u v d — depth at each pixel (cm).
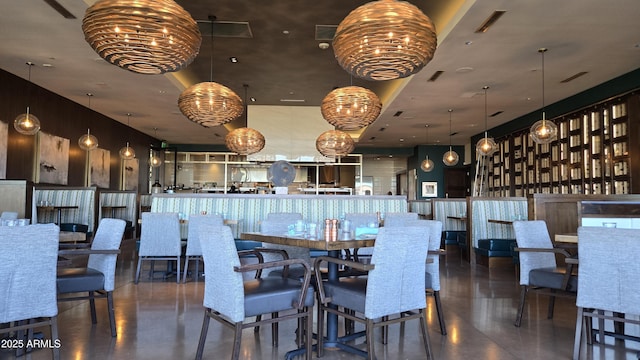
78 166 992
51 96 880
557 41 586
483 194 1305
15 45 612
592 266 277
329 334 310
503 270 671
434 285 344
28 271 247
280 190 732
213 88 639
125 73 743
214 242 264
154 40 338
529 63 674
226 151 1617
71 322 365
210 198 679
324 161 1196
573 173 880
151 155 1458
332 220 316
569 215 516
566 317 391
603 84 780
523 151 1086
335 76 898
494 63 673
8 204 548
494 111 1015
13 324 322
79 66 706
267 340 324
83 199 816
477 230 750
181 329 348
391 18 345
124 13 320
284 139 1181
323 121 1194
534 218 519
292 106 1191
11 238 240
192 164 1625
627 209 486
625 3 479
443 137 1412
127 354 291
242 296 251
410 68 387
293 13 605
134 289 505
